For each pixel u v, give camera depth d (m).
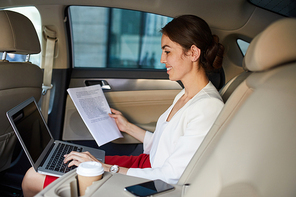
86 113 1.44
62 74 1.88
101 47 2.03
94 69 1.96
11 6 1.69
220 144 0.49
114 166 1.01
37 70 1.40
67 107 1.86
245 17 1.73
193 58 1.09
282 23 0.48
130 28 2.04
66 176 0.63
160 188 0.60
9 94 1.17
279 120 0.46
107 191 0.57
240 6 1.68
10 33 1.19
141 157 1.34
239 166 0.46
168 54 1.12
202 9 1.70
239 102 0.67
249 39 1.82
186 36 1.06
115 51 2.05
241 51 1.92
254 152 0.46
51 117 1.85
